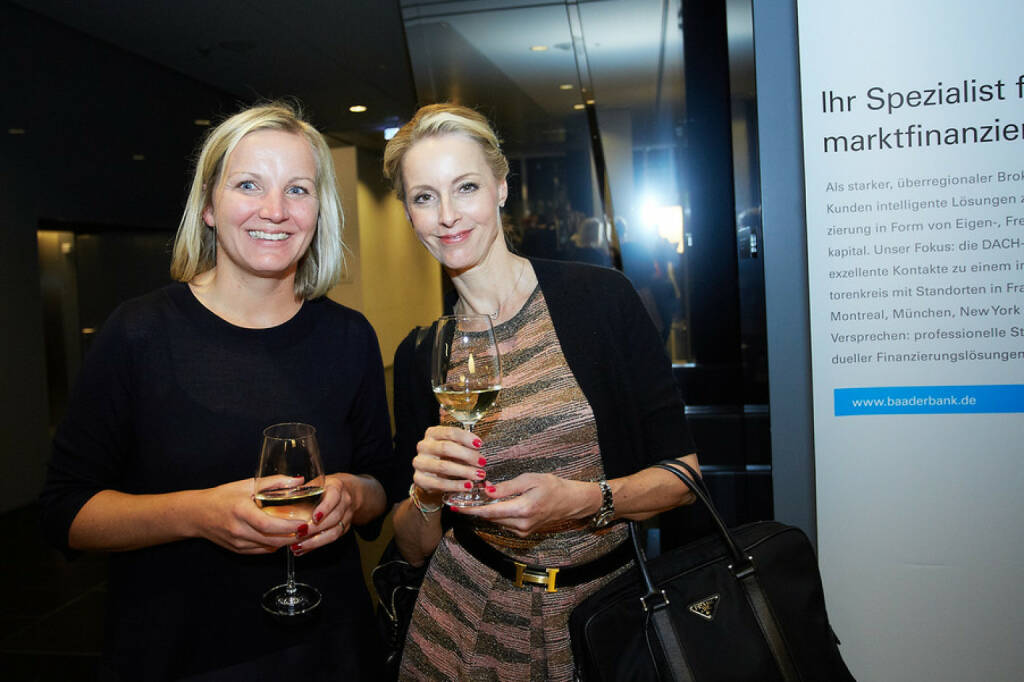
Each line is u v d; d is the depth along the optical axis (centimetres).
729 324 406
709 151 411
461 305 150
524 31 428
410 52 442
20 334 562
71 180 605
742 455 357
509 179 450
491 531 138
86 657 307
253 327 134
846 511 188
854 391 185
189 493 116
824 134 181
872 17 176
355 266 1084
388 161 140
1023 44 171
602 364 139
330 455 135
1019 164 174
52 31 581
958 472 182
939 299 180
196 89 760
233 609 125
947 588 184
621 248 431
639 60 422
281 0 524
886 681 188
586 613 122
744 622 124
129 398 126
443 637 141
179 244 136
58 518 121
